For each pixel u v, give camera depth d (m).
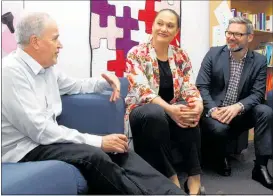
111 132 1.62
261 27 2.97
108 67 2.50
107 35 2.48
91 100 1.61
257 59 2.22
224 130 1.99
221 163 2.10
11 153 1.20
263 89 2.18
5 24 2.08
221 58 2.26
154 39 1.90
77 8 2.40
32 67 1.30
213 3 2.78
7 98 1.16
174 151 1.86
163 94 1.93
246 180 1.99
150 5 2.60
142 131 1.66
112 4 2.48
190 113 1.65
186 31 2.80
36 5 2.28
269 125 1.94
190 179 1.66
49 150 1.16
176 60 1.97
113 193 1.15
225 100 2.26
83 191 1.09
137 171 1.25
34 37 1.27
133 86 1.80
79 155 1.12
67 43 2.39
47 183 0.92
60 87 1.63
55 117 1.43
